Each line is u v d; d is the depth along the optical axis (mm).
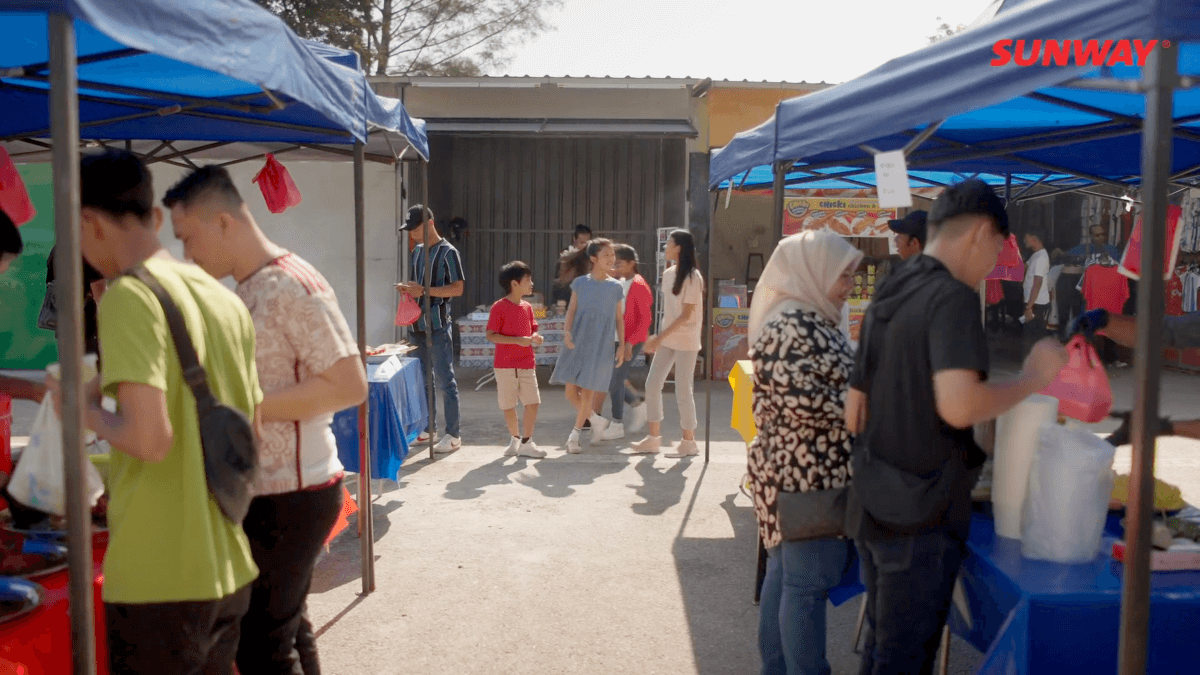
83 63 3176
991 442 3027
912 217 4660
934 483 2275
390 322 11680
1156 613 2270
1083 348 2814
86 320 4461
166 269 1997
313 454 2607
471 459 7137
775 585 3025
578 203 13141
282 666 2652
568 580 4562
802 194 10914
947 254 2342
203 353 2004
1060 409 2770
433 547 5051
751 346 3023
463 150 13047
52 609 2295
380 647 3779
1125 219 12875
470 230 13109
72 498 1840
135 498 1922
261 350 2525
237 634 2186
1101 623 2266
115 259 2041
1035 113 3863
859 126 2914
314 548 2637
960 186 2342
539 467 6887
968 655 3713
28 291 10531
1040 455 2551
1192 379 11242
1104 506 2514
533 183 13117
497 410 9281
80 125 4504
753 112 11555
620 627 4000
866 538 2371
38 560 2428
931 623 2352
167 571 1915
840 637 3971
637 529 5391
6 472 3062
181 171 10898
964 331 2180
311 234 11562
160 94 3561
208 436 1939
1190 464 7047
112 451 2006
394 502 5930
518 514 5676
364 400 2650
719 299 11469
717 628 3996
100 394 2006
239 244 2561
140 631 1934
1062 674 2281
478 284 13180
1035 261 12164
